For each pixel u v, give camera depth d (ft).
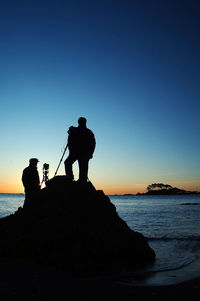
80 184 29.53
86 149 29.07
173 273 23.35
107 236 26.84
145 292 17.22
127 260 26.89
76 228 25.94
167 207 221.05
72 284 18.30
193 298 16.08
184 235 54.24
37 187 32.89
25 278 18.99
